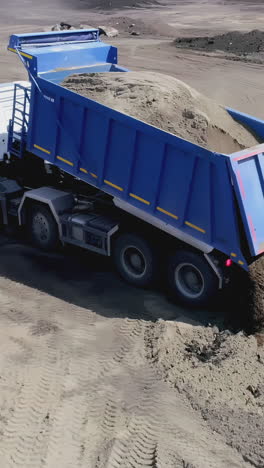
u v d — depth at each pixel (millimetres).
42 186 10273
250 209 7094
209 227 7469
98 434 5547
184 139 7309
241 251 7320
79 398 6035
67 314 7762
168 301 8250
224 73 23000
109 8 42188
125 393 6137
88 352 6867
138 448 5383
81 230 9016
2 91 10367
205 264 7656
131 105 8336
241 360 6707
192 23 35750
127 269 8656
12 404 5867
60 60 9695
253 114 18047
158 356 6750
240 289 7809
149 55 25938
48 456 5242
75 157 8867
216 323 7660
